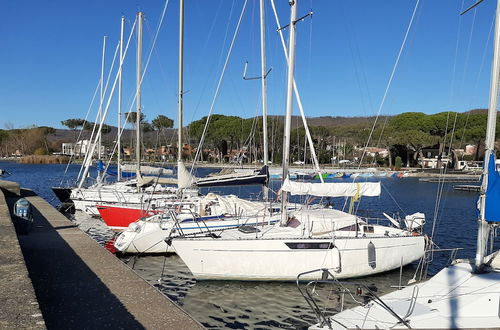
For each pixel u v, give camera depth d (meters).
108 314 5.73
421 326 5.67
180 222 12.57
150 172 21.53
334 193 10.74
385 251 10.81
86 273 7.66
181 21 14.66
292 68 10.93
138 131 20.59
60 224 12.89
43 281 7.18
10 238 7.75
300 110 14.16
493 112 6.34
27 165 86.50
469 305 6.01
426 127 72.06
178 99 14.67
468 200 33.47
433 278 7.02
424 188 44.88
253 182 13.35
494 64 6.29
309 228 10.57
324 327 5.96
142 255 12.86
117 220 16.09
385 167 69.75
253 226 11.53
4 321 3.94
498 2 6.22
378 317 6.08
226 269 10.12
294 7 10.76
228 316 8.41
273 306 8.92
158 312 5.81
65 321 5.49
